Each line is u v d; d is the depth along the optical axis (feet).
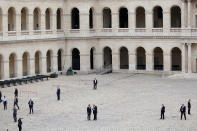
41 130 207.82
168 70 382.83
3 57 332.19
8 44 335.26
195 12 363.56
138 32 389.60
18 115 237.04
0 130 208.03
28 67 358.23
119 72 399.65
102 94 292.81
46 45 373.61
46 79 358.02
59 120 226.38
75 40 392.68
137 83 336.29
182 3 364.99
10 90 307.99
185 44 366.22
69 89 311.88
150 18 384.88
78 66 410.11
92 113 240.53
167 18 378.32
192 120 224.33
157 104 260.62
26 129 209.77
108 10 416.46
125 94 291.99
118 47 397.60
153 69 389.19
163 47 382.22
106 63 419.33
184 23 366.43
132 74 388.37
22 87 320.29
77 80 352.90
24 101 271.49
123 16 417.69
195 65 367.66
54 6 379.96
